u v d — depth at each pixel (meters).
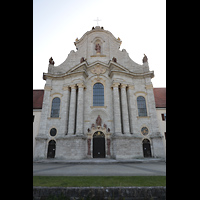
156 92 36.09
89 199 6.89
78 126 26.78
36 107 30.62
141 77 32.62
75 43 38.62
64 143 26.06
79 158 24.17
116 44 36.91
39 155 26.36
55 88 31.77
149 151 27.77
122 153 24.84
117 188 7.23
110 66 31.47
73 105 28.75
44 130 28.36
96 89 31.59
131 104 30.14
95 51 36.03
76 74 30.47
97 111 30.02
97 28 38.16
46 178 9.54
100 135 27.80
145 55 35.00
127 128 27.55
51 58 34.44
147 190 7.19
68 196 7.05
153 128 28.77
